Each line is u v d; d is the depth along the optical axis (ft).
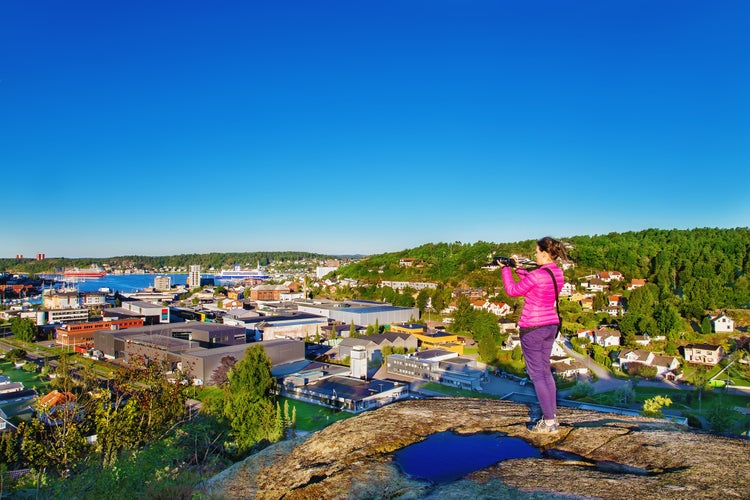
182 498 35.42
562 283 27.48
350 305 584.81
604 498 18.98
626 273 572.51
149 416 81.71
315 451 29.19
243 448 136.26
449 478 22.71
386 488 22.59
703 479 19.74
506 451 25.36
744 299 411.13
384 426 30.04
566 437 26.45
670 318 359.05
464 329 454.81
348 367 316.40
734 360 312.29
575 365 314.96
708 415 193.16
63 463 73.67
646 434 25.49
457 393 274.57
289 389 265.95
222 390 267.39
